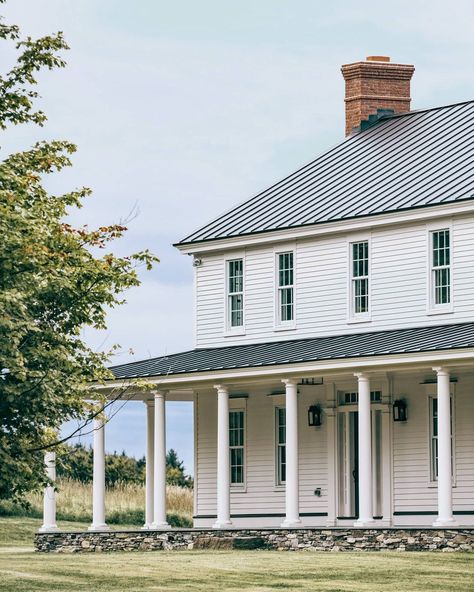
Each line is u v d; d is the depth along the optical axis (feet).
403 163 141.18
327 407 134.41
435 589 90.43
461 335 119.75
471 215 126.00
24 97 100.48
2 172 95.50
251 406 140.46
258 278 142.72
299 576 97.71
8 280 91.09
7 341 88.94
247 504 139.64
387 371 119.55
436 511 125.39
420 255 129.70
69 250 96.89
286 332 139.74
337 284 136.15
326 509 133.90
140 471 205.87
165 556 114.83
